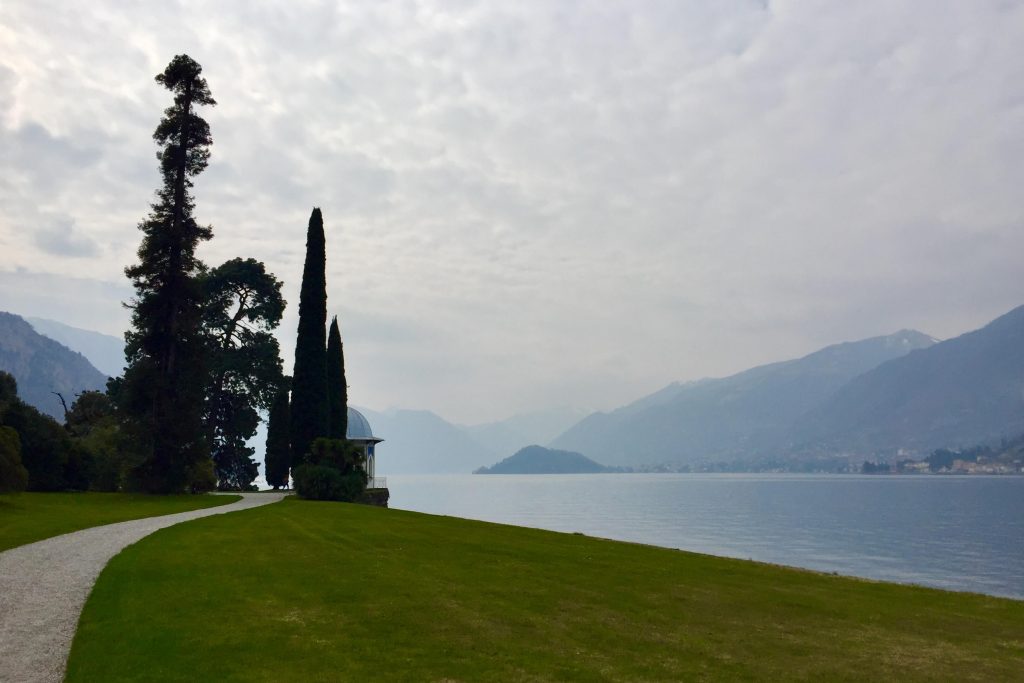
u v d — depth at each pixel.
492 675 11.11
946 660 12.92
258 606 14.82
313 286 55.66
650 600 16.81
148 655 11.64
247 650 11.99
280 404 66.44
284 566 19.14
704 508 135.25
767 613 16.09
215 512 34.50
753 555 62.66
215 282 68.56
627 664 11.92
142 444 44.22
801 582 20.16
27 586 16.53
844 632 14.72
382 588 16.78
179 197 46.22
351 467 50.69
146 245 44.50
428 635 13.16
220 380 69.19
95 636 12.61
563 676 11.20
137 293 45.28
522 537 27.17
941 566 57.28
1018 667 12.62
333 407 61.91
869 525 97.62
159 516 31.92
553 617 14.79
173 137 47.12
